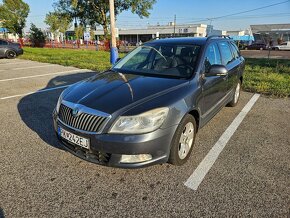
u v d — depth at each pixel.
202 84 3.53
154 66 3.87
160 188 2.82
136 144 2.62
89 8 35.38
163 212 2.47
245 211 2.48
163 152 2.82
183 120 2.97
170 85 3.21
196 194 2.73
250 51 38.00
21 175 3.02
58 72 10.42
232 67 4.92
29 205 2.54
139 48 4.47
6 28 44.84
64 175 3.03
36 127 4.44
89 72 10.38
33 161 3.33
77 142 2.85
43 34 39.53
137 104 2.77
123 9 36.22
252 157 3.51
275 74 9.86
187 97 3.08
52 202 2.59
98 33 62.78
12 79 8.91
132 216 2.42
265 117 5.13
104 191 2.77
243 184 2.90
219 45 4.57
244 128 4.54
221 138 4.11
